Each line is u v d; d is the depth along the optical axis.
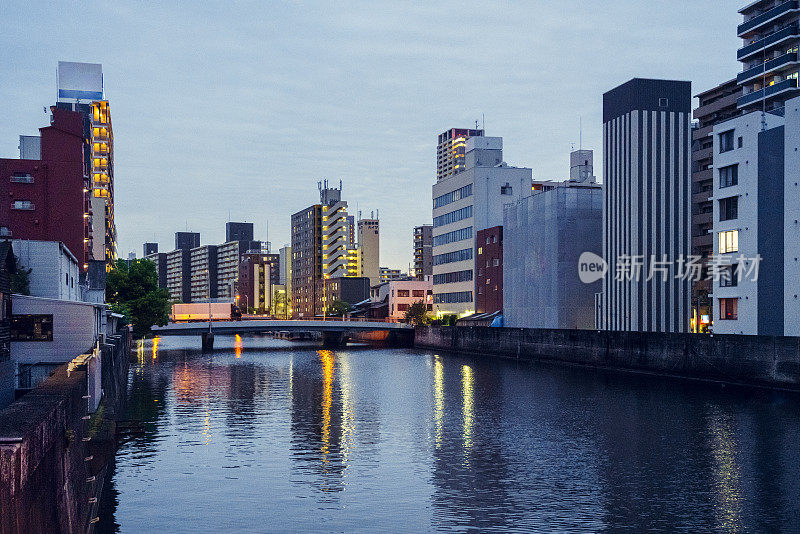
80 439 23.89
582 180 137.12
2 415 15.70
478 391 62.34
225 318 176.00
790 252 59.84
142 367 88.81
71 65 150.75
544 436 40.72
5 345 36.28
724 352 61.09
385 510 26.61
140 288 111.69
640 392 59.72
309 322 127.75
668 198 90.38
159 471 32.44
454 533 24.02
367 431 42.50
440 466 33.34
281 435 41.12
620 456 35.28
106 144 148.25
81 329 41.44
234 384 68.50
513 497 28.27
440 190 148.25
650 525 24.80
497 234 121.81
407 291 167.25
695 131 96.38
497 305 122.06
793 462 33.72
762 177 63.19
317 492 29.02
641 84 90.31
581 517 25.66
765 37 89.19
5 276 36.06
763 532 24.12
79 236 86.31
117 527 24.75
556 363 88.56
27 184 84.94
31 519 13.77
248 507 26.98
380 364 93.62
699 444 37.91
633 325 89.00
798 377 53.84
